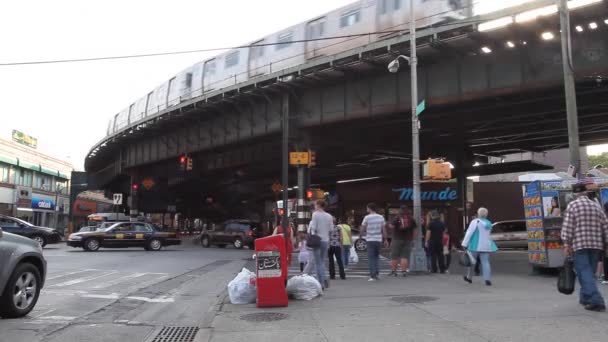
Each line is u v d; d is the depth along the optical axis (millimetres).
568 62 13016
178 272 15578
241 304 8664
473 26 19125
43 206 59125
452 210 35094
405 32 21734
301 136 28688
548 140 35906
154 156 41375
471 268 11133
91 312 8422
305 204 28391
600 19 17828
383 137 33375
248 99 29984
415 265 13711
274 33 28109
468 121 27391
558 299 8375
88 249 26391
